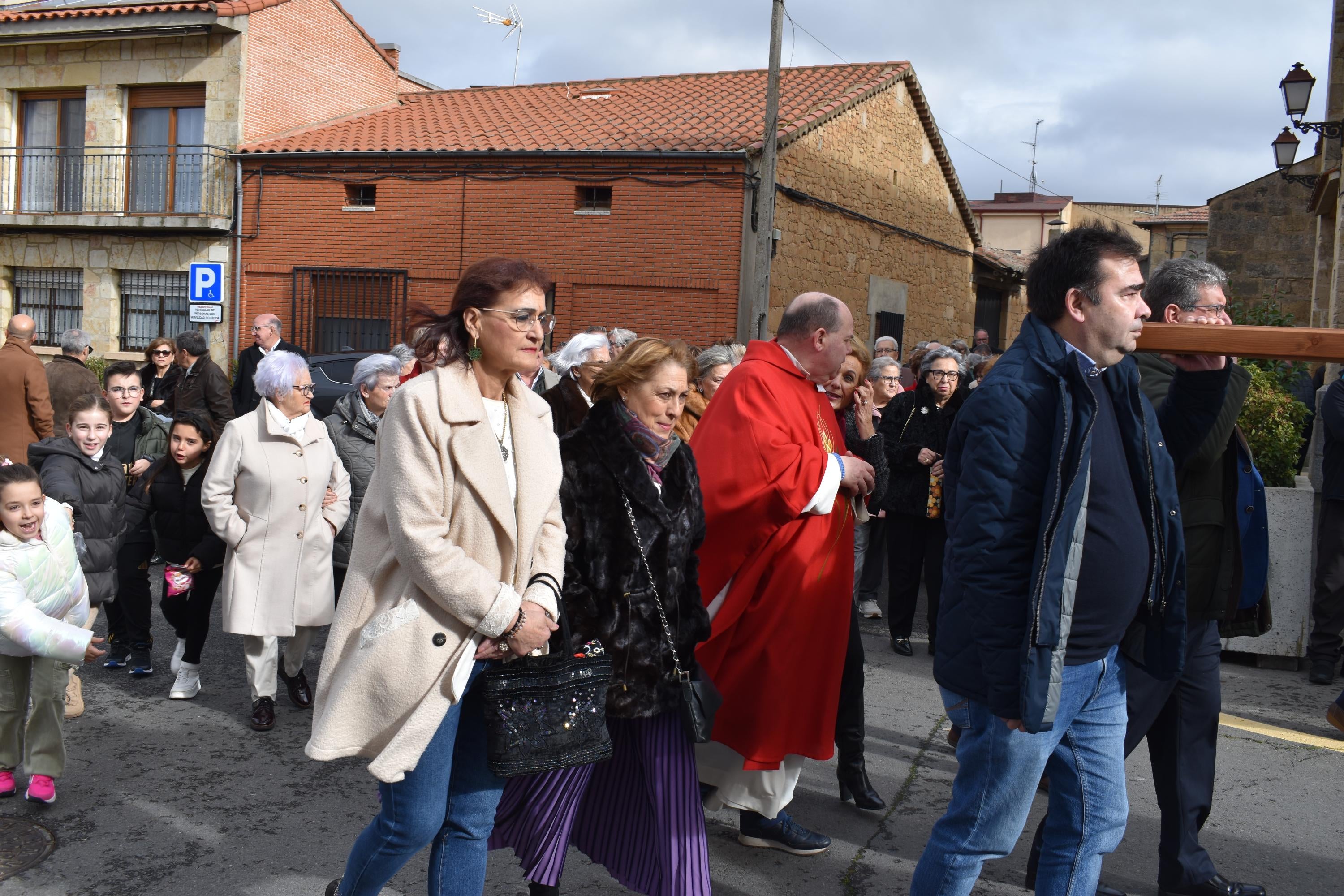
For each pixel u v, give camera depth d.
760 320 14.59
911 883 3.09
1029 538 2.51
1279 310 10.29
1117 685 2.76
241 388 10.74
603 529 2.94
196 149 17.77
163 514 5.21
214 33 17.39
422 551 2.42
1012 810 2.62
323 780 4.41
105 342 18.30
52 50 18.31
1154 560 2.67
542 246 16.05
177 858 3.68
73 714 5.07
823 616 3.71
